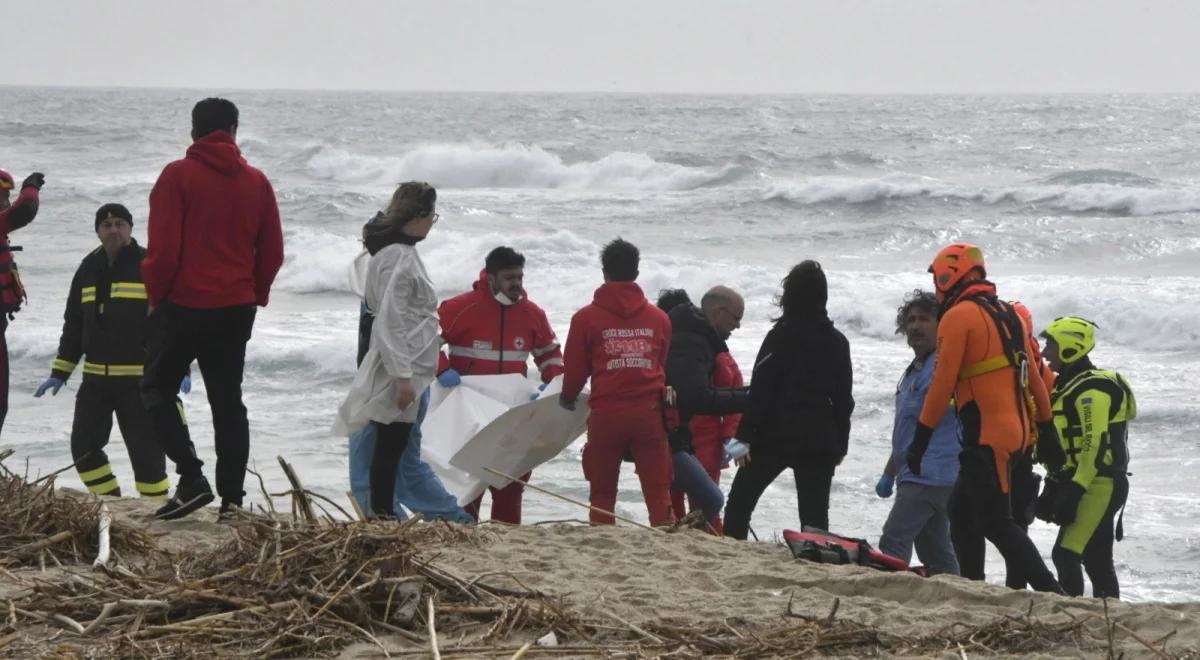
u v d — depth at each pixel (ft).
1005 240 356.59
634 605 57.98
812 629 53.21
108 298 94.84
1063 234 355.77
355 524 58.39
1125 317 225.15
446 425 88.12
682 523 80.38
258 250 69.31
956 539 72.38
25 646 47.67
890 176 483.92
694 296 276.21
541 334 92.38
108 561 59.31
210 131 67.36
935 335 85.10
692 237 377.50
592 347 86.89
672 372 90.53
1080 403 84.33
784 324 84.07
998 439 69.92
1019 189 419.13
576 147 642.63
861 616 57.26
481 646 50.65
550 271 289.53
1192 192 397.19
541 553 68.33
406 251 76.23
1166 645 53.78
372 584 52.65
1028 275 309.01
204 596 51.65
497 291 90.63
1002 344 69.82
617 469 88.02
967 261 71.61
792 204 433.48
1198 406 165.17
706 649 51.42
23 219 94.12
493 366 90.53
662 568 65.46
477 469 86.63
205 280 66.59
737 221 408.67
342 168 584.81
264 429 155.43
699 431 99.30
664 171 541.75
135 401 95.55
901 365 196.54
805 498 84.53
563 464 140.87
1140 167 566.77
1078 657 52.49
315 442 147.95
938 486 84.02
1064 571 85.30
